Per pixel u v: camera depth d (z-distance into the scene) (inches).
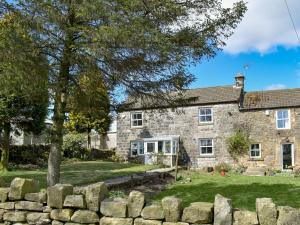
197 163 1342.3
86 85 479.5
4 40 402.3
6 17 425.4
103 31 390.0
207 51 462.6
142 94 489.4
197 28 462.0
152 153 1384.1
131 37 396.5
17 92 466.0
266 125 1278.3
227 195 592.1
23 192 253.6
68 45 431.2
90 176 741.3
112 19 390.3
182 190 647.8
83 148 1443.2
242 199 556.1
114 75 458.9
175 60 447.5
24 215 247.8
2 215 254.4
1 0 414.6
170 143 1371.8
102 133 1594.5
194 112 1370.6
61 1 410.9
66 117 503.2
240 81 1373.0
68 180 671.8
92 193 233.8
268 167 1254.3
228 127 1317.7
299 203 518.6
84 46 408.8
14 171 877.8
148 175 738.8
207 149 1341.0
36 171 877.2
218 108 1338.6
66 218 235.5
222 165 1214.9
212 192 621.0
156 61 452.1
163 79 476.7
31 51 419.5
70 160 1322.6
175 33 446.3
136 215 223.1
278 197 567.8
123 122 1470.2
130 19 399.2
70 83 468.1
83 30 412.5
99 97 496.1
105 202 230.8
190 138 1364.4
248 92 1395.2
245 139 1288.1
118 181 636.7
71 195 238.7
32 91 450.3
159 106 515.5
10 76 414.9
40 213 244.2
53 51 447.5
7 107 840.9
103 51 409.4
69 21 433.1
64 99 472.1
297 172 1084.5
